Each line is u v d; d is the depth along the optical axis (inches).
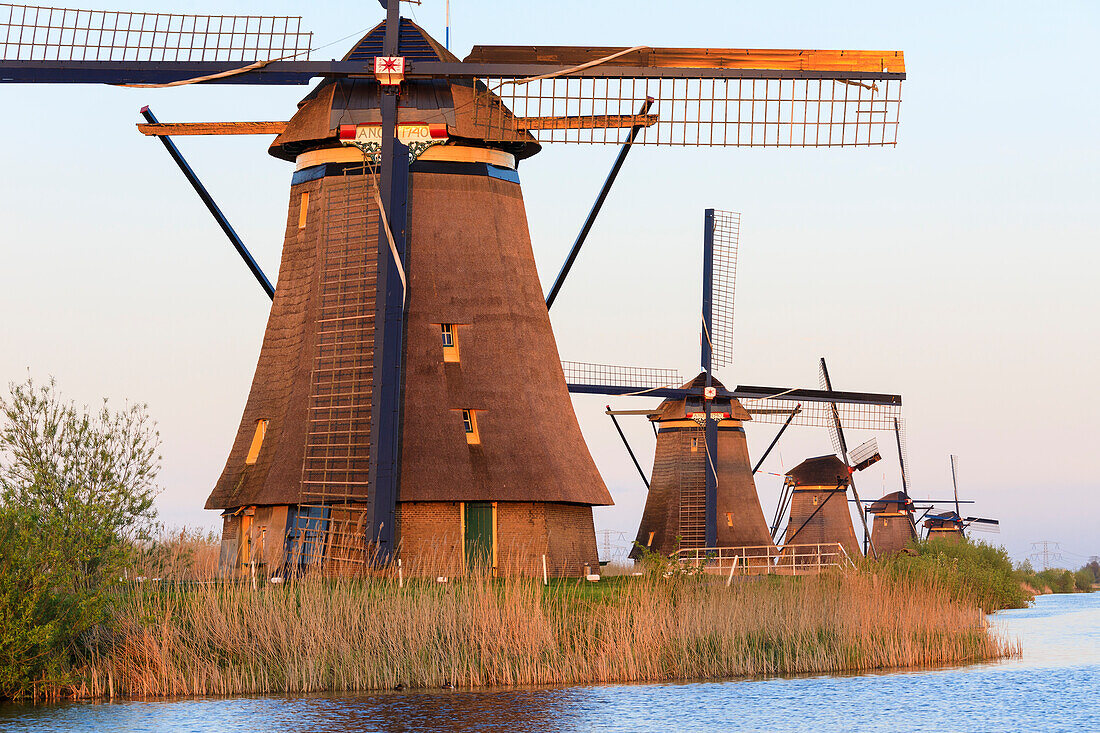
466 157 2935.5
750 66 2701.8
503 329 2876.5
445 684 2042.3
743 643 2247.8
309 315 2854.3
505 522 2748.5
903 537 7495.1
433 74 2721.5
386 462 2588.6
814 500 6363.2
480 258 2901.1
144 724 1758.1
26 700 1908.2
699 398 4628.4
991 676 2267.5
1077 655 2667.3
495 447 2773.1
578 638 2176.4
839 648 2320.4
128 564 1967.3
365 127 2721.5
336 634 2063.2
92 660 1990.7
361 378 2738.7
